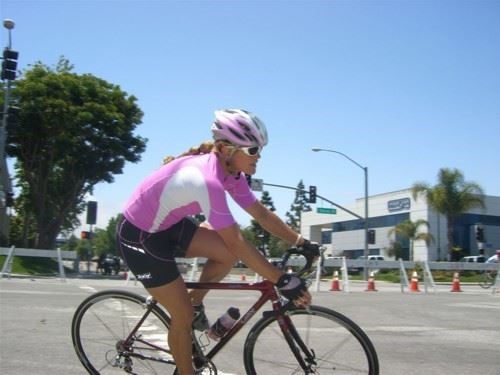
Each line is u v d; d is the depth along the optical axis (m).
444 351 5.80
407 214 55.75
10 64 18.08
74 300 9.34
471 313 9.36
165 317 3.79
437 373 4.80
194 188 3.20
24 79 32.84
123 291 3.90
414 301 11.47
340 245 68.38
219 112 3.44
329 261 18.27
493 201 56.09
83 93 33.72
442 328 7.46
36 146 33.69
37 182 34.75
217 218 3.17
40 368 4.53
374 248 61.41
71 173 35.16
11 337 5.78
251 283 3.53
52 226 35.22
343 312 9.06
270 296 3.50
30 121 32.28
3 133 22.81
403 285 17.58
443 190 42.03
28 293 10.47
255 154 3.38
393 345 6.08
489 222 55.72
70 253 17.95
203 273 3.62
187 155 3.62
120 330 3.90
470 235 54.75
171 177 3.29
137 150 36.59
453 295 14.24
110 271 31.38
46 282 15.67
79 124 32.91
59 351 5.16
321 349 3.51
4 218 33.56
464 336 6.82
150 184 3.36
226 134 3.34
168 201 3.29
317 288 14.63
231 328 3.54
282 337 3.54
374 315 8.76
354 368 3.47
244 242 3.20
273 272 3.22
